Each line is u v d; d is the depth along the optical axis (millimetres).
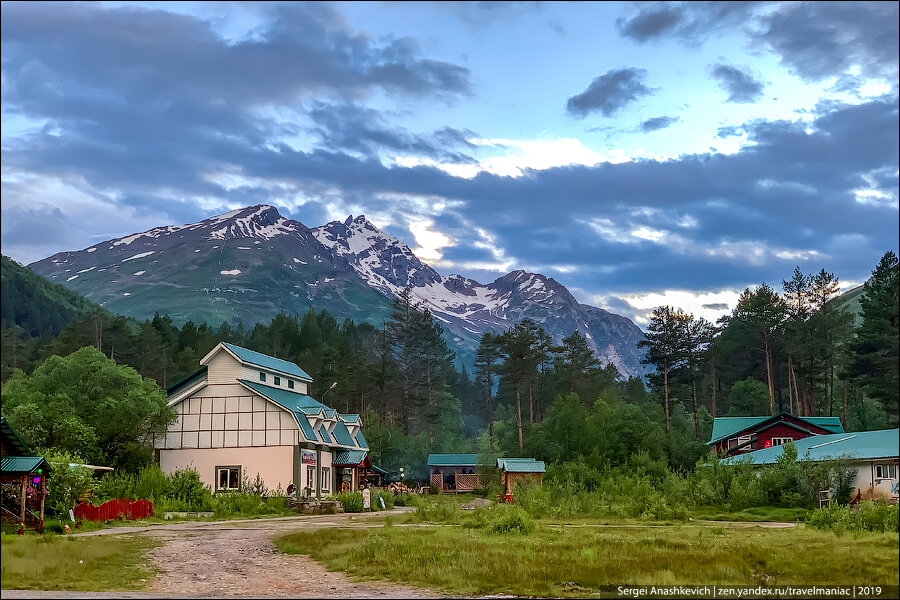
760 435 72750
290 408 64562
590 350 146375
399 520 45875
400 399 141375
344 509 60188
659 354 116188
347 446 74875
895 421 92000
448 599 19656
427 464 114250
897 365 28688
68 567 24047
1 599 18703
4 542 28266
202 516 50125
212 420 65438
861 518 35094
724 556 24859
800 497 52031
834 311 106812
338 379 127500
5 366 66375
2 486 36188
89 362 60156
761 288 114125
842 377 81188
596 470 70250
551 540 31531
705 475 57375
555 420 86250
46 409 55531
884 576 21109
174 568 25781
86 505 41312
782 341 109688
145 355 127812
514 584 21594
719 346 123938
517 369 126188
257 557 28406
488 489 88375
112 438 60062
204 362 66125
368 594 20500
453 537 32156
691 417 124375
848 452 54125
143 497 52188
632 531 36906
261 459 64312
